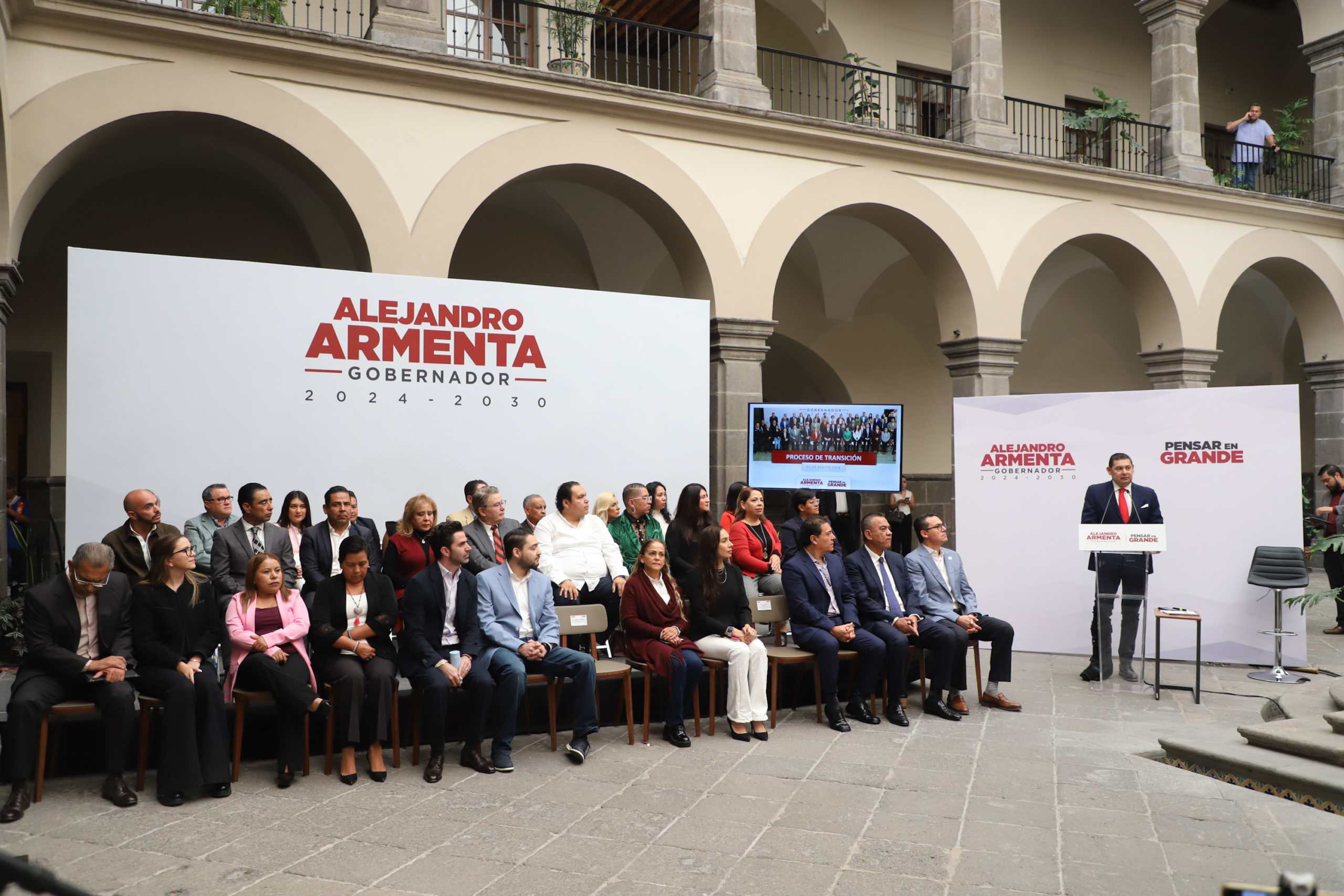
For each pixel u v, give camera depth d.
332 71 9.33
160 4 9.12
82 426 7.19
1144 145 17.84
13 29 8.07
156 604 5.40
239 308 7.67
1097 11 17.72
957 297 12.99
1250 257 15.05
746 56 11.49
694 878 4.20
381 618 5.93
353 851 4.50
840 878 4.22
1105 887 4.15
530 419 8.76
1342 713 5.68
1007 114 15.88
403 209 9.65
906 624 7.10
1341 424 15.91
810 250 16.22
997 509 9.52
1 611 7.94
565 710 6.94
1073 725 6.88
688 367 9.54
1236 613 8.75
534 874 4.23
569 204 14.06
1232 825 4.91
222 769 5.27
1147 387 19.64
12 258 8.09
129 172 11.71
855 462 10.71
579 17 11.13
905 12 16.12
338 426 7.98
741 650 6.58
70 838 4.65
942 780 5.62
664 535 8.72
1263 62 19.70
